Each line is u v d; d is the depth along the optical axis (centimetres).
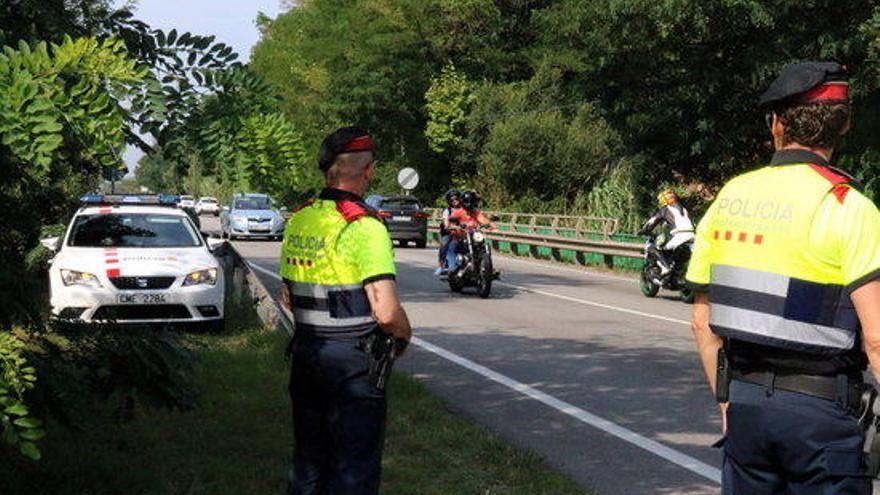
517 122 4138
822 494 285
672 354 1099
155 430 674
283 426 695
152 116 444
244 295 1388
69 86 394
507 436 719
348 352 406
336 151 414
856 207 283
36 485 543
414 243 3903
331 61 5269
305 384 418
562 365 1021
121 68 399
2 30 464
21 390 401
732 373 302
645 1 2325
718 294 302
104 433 658
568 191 4178
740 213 302
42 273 514
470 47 5169
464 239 1716
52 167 415
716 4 2269
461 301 1645
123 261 1124
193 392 550
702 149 2561
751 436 293
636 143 2825
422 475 588
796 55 2281
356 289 407
